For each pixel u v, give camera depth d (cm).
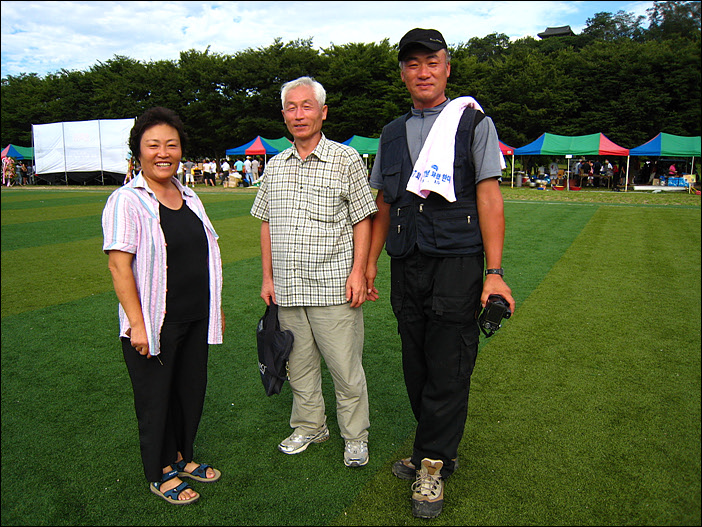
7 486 230
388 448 261
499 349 381
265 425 285
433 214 207
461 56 3092
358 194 238
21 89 4128
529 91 2870
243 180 2662
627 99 2631
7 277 625
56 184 2916
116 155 2747
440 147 200
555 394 310
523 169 3042
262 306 506
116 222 199
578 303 494
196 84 3403
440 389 214
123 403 308
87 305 508
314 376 256
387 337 421
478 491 223
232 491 227
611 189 2264
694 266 648
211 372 354
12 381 338
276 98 3291
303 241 234
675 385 319
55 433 274
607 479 229
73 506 217
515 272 623
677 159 2400
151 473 216
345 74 3123
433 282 212
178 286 216
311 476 238
